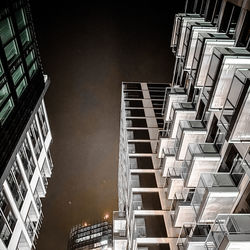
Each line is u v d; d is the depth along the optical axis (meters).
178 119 23.19
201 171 17.83
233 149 15.80
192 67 19.34
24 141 28.00
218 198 14.43
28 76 26.47
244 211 14.44
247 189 14.08
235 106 12.16
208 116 19.73
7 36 21.47
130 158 32.09
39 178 33.56
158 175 29.86
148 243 22.84
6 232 22.44
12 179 24.14
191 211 19.94
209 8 22.22
